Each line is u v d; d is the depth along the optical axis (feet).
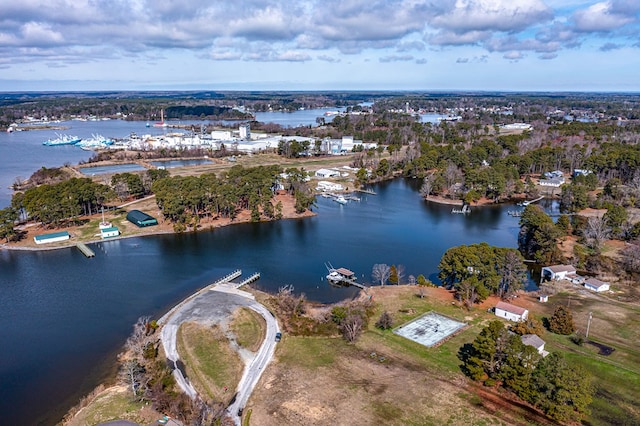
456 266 330.13
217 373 233.14
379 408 207.00
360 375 232.94
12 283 364.38
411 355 252.01
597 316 300.40
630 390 221.05
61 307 321.93
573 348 259.60
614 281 363.35
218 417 199.82
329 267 399.03
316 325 283.79
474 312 305.73
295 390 220.23
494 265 335.88
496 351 228.84
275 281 367.66
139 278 373.20
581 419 200.23
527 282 370.53
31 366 251.19
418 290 343.26
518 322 278.05
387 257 424.05
